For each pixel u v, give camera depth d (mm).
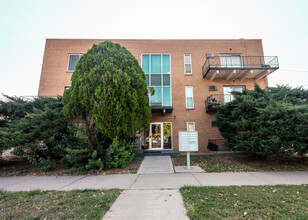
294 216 2488
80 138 5875
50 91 11781
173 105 11773
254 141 6332
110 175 5441
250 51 12484
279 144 5957
